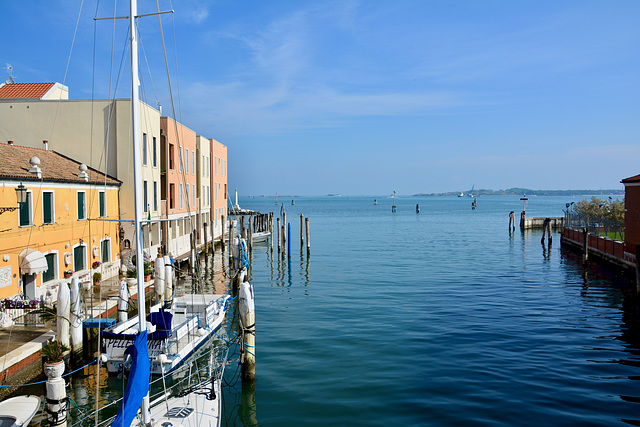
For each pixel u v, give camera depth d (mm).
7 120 33062
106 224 29781
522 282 32562
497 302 26312
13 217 20266
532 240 63531
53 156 28594
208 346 19797
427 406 13594
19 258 20484
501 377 15516
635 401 13711
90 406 14125
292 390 14820
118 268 30219
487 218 122562
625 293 28797
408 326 21531
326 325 21969
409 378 15555
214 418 12203
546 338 19578
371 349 18453
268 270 39406
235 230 68875
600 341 19156
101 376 16141
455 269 38469
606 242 40281
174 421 11992
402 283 32469
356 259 45250
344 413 13320
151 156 35031
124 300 19609
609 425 12383
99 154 32625
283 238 46688
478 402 13773
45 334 16531
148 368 9734
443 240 63688
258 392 14719
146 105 34312
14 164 22438
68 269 24734
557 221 81625
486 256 46781
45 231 22641
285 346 18969
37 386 15062
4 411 11641
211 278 35969
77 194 25984
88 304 21203
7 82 36781
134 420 11852
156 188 36531
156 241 36688
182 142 42625
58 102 32844
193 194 46219
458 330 20797
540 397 14031
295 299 27891
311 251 52250
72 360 16094
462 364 16719
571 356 17406
